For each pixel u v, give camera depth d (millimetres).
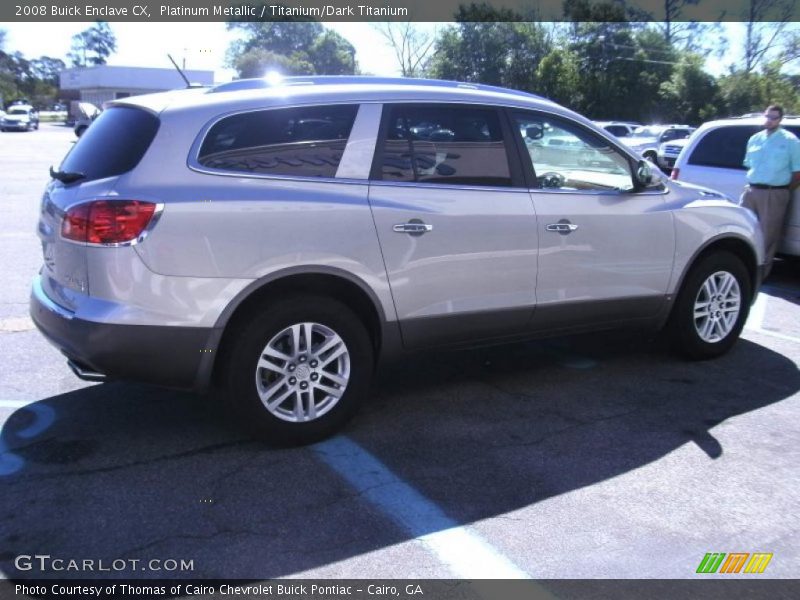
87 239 3600
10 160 24062
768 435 4391
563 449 4164
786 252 8305
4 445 4062
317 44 78250
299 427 4070
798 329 6758
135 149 3748
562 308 4863
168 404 4684
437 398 4918
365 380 4262
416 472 3859
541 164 4754
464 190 4406
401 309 4270
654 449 4184
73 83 73688
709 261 5551
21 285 7539
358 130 4145
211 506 3471
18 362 5375
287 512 3436
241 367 3865
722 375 5438
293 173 3961
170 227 3602
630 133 32344
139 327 3617
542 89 53094
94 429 4289
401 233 4172
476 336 4602
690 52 54000
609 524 3398
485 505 3543
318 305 4008
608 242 4961
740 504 3594
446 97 4457
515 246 4562
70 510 3404
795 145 7859
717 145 9328
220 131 3844
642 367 5590
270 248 3812
